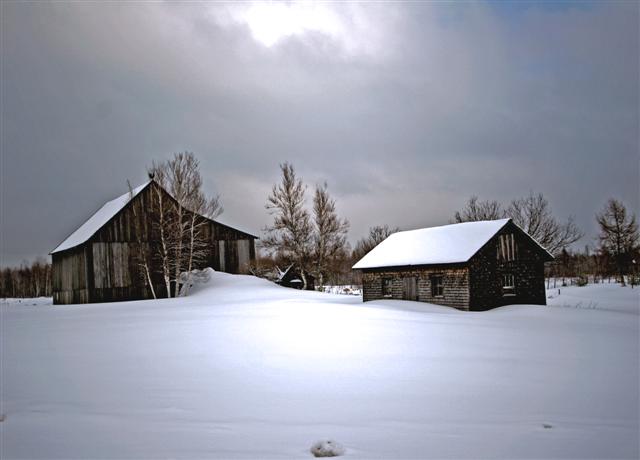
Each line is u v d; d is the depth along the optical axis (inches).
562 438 278.8
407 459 245.6
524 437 279.7
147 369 438.6
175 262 1638.8
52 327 774.5
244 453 252.4
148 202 1614.2
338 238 1971.0
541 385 396.8
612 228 2240.4
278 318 792.3
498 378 417.1
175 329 689.6
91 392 367.2
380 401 345.4
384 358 486.0
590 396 366.6
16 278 4207.7
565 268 3058.6
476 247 1071.6
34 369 444.8
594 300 1561.3
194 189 1708.9
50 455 251.0
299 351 516.1
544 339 635.5
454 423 302.2
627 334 709.9
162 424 297.0
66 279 1692.9
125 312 1029.8
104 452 254.2
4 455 251.8
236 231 1802.4
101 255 1528.1
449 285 1100.5
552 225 2418.8
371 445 264.4
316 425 295.9
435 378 412.8
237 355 495.8
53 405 337.1
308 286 1971.0
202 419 306.0
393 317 827.4
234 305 1089.4
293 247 1932.8
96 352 523.2
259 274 1893.5
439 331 676.1
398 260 1212.5
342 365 453.7
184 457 246.7
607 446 267.6
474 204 2733.8
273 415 313.9
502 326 761.0
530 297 1165.1
